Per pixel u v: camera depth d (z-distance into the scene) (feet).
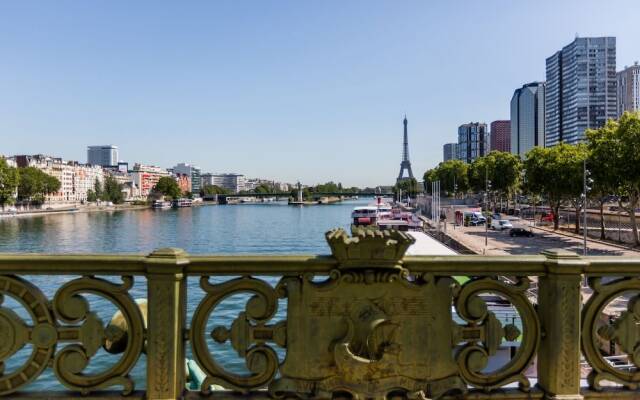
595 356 11.89
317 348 11.39
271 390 11.45
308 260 11.39
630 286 11.80
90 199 640.99
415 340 11.44
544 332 11.85
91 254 11.38
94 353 11.36
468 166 453.58
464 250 157.79
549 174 202.80
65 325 11.42
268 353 11.55
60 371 11.32
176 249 11.48
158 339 11.20
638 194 147.84
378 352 11.31
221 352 48.91
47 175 510.17
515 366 11.89
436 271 11.62
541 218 247.70
